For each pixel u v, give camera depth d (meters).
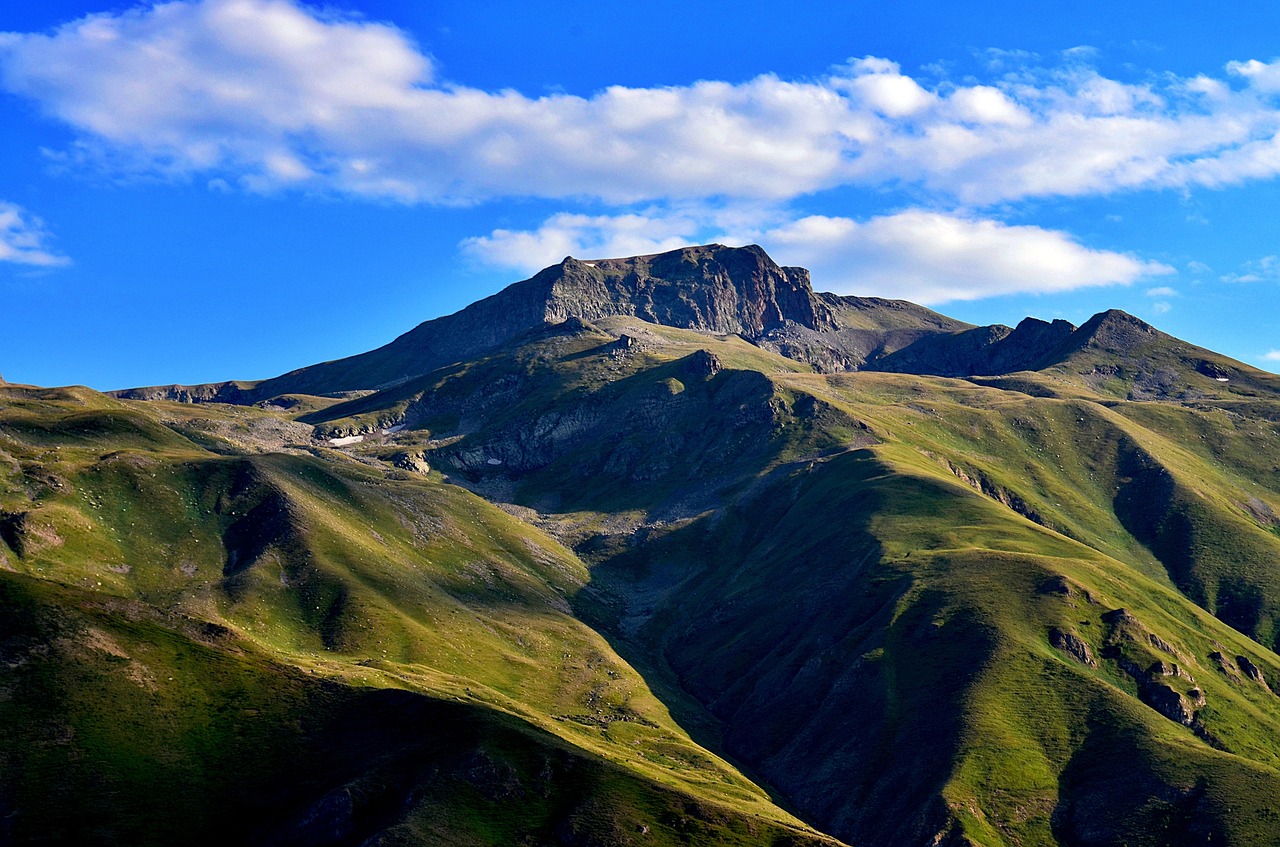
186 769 166.00
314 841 155.25
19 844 147.50
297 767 171.38
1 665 174.38
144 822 154.62
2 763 158.25
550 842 163.88
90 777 159.62
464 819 162.25
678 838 169.75
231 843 154.50
